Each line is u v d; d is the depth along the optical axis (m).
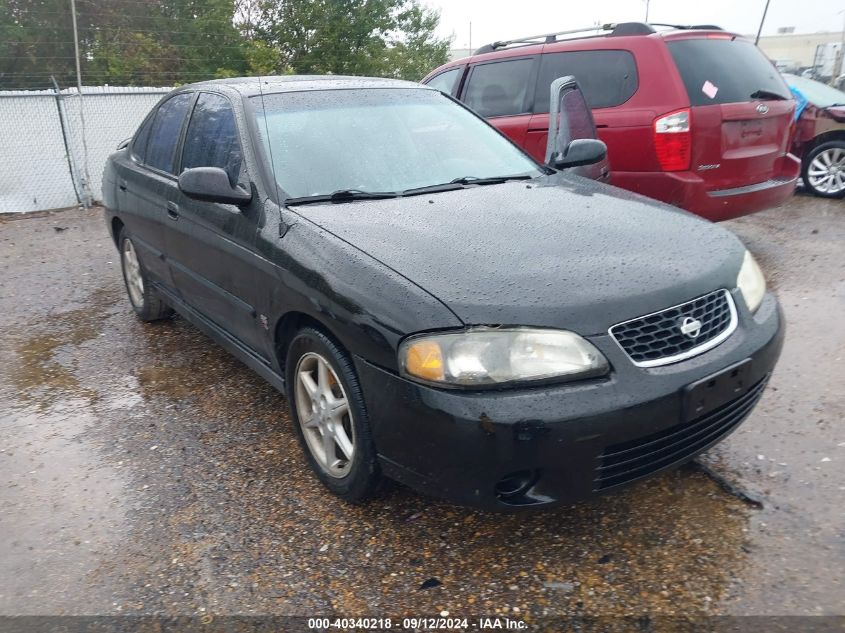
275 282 3.07
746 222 7.71
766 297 3.05
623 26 5.91
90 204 10.42
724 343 2.64
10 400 4.16
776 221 7.69
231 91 3.95
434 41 26.22
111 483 3.26
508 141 4.23
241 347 3.74
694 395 2.45
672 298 2.54
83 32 16.55
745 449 3.28
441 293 2.46
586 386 2.35
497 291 2.44
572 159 4.14
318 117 3.75
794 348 4.36
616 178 5.78
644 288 2.52
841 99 9.08
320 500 3.06
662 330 2.49
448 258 2.64
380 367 2.52
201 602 2.50
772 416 3.57
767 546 2.64
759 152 5.82
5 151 9.84
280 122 3.65
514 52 6.63
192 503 3.08
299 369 3.08
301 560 2.70
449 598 2.48
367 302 2.57
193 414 3.90
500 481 2.37
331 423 2.93
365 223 2.99
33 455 3.53
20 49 16.36
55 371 4.57
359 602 2.48
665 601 2.41
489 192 3.47
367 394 2.59
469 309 2.39
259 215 3.28
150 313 5.19
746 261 3.00
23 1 16.47
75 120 10.16
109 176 5.33
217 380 4.33
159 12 16.91
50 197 10.23
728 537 2.70
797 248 6.56
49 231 8.81
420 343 2.39
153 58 16.36
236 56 17.55
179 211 4.01
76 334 5.22
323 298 2.75
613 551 2.67
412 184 3.54
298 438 3.24
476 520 2.88
